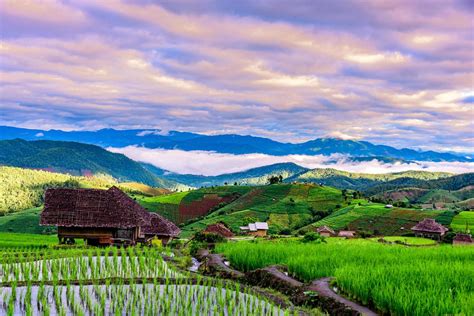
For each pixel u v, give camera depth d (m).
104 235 60.97
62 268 32.62
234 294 25.94
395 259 32.19
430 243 118.69
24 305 22.69
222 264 37.00
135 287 26.44
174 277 30.77
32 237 70.25
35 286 27.00
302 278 28.94
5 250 45.31
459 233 124.62
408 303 18.78
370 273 24.05
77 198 62.25
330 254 34.72
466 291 20.97
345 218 178.12
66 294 24.80
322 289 24.58
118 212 61.62
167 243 77.00
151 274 32.03
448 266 27.12
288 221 197.88
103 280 28.97
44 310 20.47
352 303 21.97
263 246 42.03
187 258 42.22
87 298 22.78
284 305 23.94
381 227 165.25
